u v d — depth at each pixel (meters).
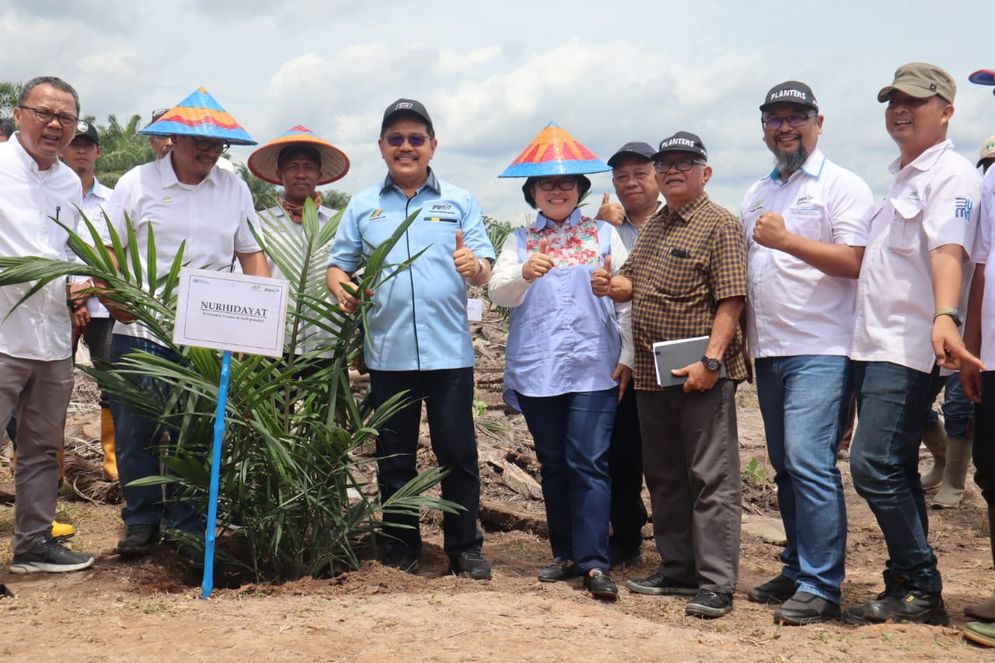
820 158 4.58
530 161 5.12
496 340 11.91
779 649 3.86
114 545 5.54
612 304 5.12
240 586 4.95
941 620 4.30
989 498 4.18
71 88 4.89
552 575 5.13
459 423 5.12
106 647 3.72
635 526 5.68
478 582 5.00
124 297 4.73
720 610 4.49
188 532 5.11
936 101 4.14
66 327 5.02
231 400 4.73
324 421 5.20
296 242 5.43
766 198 4.72
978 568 5.64
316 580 4.83
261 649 3.68
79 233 5.31
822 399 4.42
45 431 4.96
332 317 5.01
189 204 5.25
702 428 4.61
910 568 4.30
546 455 5.15
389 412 4.88
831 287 4.47
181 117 5.07
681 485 4.88
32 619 4.09
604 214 5.65
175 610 4.22
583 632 3.99
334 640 3.80
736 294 4.49
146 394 4.88
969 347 4.32
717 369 4.50
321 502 4.93
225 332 4.48
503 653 3.69
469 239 5.20
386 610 4.21
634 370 4.85
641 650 3.79
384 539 5.58
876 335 4.22
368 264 4.81
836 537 4.38
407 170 5.10
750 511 7.21
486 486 7.06
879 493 4.23
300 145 6.09
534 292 5.11
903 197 4.17
